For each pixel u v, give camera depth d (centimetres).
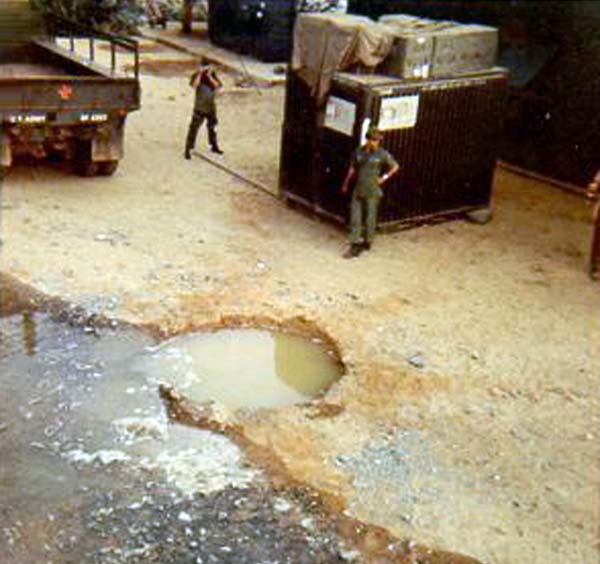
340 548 652
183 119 1725
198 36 2478
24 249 1080
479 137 1273
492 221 1331
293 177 1283
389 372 888
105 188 1316
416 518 688
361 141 1156
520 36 1563
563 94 1503
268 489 707
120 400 812
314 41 1199
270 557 640
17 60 1534
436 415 824
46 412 788
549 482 744
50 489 694
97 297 982
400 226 1250
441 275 1123
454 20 1652
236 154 1532
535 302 1073
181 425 783
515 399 862
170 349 902
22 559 625
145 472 720
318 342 945
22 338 895
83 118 1264
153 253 1105
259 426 789
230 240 1167
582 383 901
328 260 1134
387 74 1195
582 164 1494
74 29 1534
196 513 678
